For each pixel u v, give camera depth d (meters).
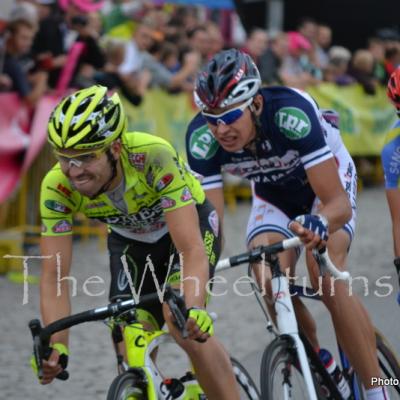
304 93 7.36
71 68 15.44
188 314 5.61
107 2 19.59
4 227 14.65
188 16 21.16
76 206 6.38
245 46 21.05
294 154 7.38
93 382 9.06
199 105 6.98
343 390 7.77
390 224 18.70
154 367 6.12
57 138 5.62
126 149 6.14
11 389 8.79
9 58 14.09
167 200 6.16
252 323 11.38
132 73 17.03
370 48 24.31
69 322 5.66
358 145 23.73
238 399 6.32
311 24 23.02
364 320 7.36
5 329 10.91
